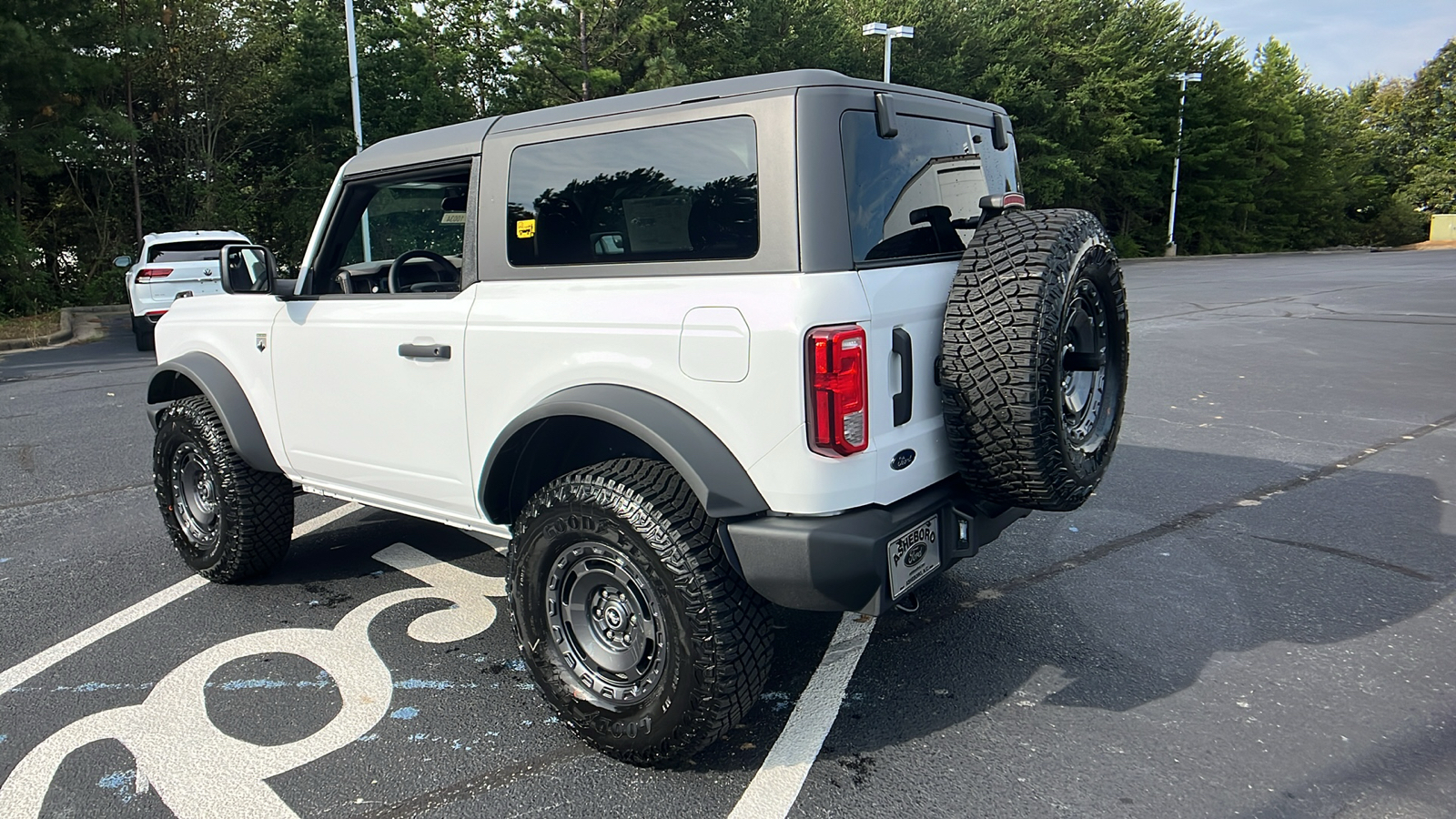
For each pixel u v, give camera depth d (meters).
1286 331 12.92
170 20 23.80
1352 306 16.27
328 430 3.85
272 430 4.12
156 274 14.09
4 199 21.78
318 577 4.55
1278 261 36.00
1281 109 50.72
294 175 26.69
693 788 2.76
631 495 2.69
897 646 3.69
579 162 3.01
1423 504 5.27
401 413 3.53
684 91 2.81
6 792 2.78
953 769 2.83
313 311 3.81
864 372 2.56
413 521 5.44
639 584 2.72
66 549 5.04
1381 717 3.07
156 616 4.10
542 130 3.11
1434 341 11.61
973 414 2.75
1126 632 3.77
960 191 3.33
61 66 19.39
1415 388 8.65
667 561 2.61
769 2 28.55
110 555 4.93
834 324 2.51
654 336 2.74
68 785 2.81
